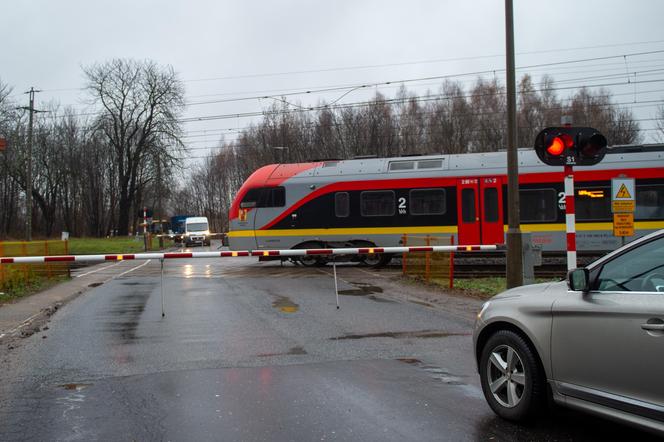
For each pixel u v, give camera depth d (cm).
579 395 434
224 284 1602
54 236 7900
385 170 2061
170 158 5959
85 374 668
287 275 1828
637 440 449
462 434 463
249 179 2206
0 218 7769
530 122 5053
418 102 5447
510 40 1178
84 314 1115
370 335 881
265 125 5666
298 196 2130
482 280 1521
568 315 443
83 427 490
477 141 5250
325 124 5366
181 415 518
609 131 4959
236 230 2188
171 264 2650
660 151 1834
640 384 391
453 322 989
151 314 1102
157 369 686
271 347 801
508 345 491
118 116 6281
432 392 580
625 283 420
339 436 461
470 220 1958
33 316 1094
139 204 7438
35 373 675
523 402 472
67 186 7994
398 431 471
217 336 881
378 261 2080
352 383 616
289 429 478
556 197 1878
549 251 1878
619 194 1302
